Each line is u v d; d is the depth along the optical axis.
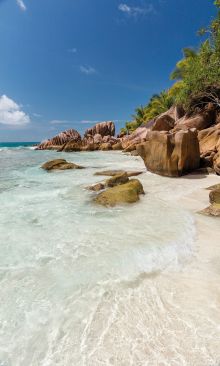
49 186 10.37
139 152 14.12
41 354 2.55
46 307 3.17
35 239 5.13
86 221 6.19
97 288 3.57
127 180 9.87
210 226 5.97
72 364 2.45
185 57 35.94
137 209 7.16
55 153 36.09
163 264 4.28
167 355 2.55
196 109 30.28
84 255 4.46
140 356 2.54
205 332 2.83
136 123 62.75
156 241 5.05
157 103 53.88
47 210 7.09
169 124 31.23
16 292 3.44
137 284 3.71
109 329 2.87
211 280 3.84
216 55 23.16
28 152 39.28
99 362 2.47
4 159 24.36
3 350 2.59
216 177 11.82
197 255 4.62
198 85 24.83
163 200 8.12
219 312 3.15
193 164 12.98
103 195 7.98
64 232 5.50
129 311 3.15
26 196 8.67
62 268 4.04
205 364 2.46
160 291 3.55
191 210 7.15
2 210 7.04
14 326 2.88
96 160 23.00
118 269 4.04
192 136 12.74
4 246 4.80
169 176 12.24
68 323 2.94
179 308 3.21
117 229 5.67
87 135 60.66
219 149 13.41
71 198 8.43
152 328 2.89
